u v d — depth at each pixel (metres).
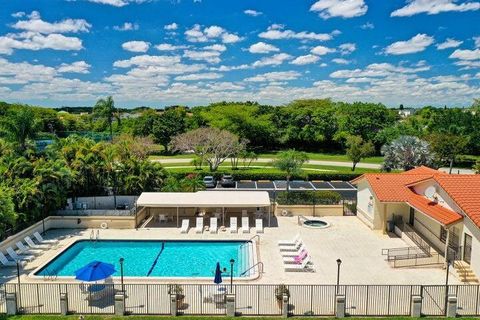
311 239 33.34
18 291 23.27
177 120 102.25
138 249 32.19
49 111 127.19
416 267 27.30
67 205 38.72
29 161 37.78
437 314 20.69
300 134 106.94
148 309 21.05
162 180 44.22
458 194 27.12
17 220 31.97
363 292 23.30
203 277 25.45
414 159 58.91
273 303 21.84
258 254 29.92
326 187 58.25
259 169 70.25
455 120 91.94
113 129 121.44
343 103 137.88
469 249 26.09
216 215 38.19
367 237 33.88
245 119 101.12
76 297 22.55
